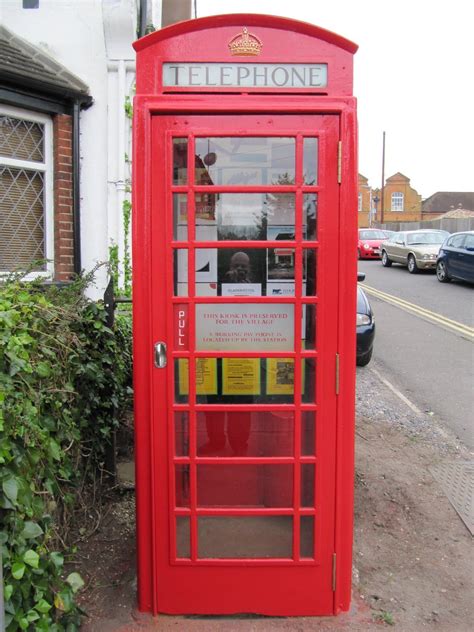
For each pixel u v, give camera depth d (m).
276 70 2.84
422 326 11.60
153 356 2.88
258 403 2.96
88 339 3.85
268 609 3.00
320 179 2.82
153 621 2.96
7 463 2.21
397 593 3.28
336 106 2.79
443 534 3.95
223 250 2.89
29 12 6.47
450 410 6.76
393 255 22.22
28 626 2.32
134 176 2.79
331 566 2.99
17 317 2.57
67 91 6.03
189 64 2.82
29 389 2.53
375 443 5.59
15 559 2.22
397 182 67.94
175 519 2.96
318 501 2.95
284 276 2.90
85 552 3.57
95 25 6.51
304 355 2.91
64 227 6.29
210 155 2.85
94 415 4.07
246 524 3.01
